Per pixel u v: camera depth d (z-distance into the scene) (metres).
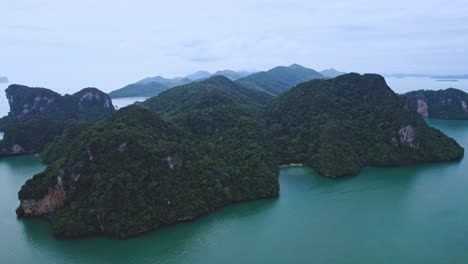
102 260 93.69
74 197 112.06
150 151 121.50
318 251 96.19
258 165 146.88
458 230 105.94
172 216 112.44
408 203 126.38
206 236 105.62
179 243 101.81
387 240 101.00
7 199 136.25
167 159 122.75
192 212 114.88
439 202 126.69
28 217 117.31
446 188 140.88
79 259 94.19
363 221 113.12
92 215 105.50
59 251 97.88
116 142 118.50
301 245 99.56
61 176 114.38
